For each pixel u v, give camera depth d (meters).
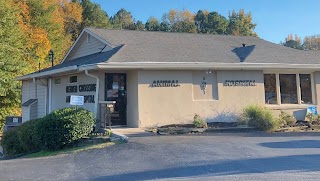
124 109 13.52
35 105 18.16
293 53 16.53
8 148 13.09
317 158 7.27
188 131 11.73
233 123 13.69
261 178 5.70
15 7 27.55
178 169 6.63
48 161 8.52
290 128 12.80
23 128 12.22
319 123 14.16
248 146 8.88
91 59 14.43
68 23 50.56
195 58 13.84
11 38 23.88
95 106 12.80
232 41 18.45
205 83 13.95
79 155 8.93
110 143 9.95
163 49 14.62
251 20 77.94
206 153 8.01
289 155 7.64
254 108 12.98
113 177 6.32
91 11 55.78
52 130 10.53
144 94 12.92
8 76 21.64
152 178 6.07
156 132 11.64
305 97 15.82
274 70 15.16
